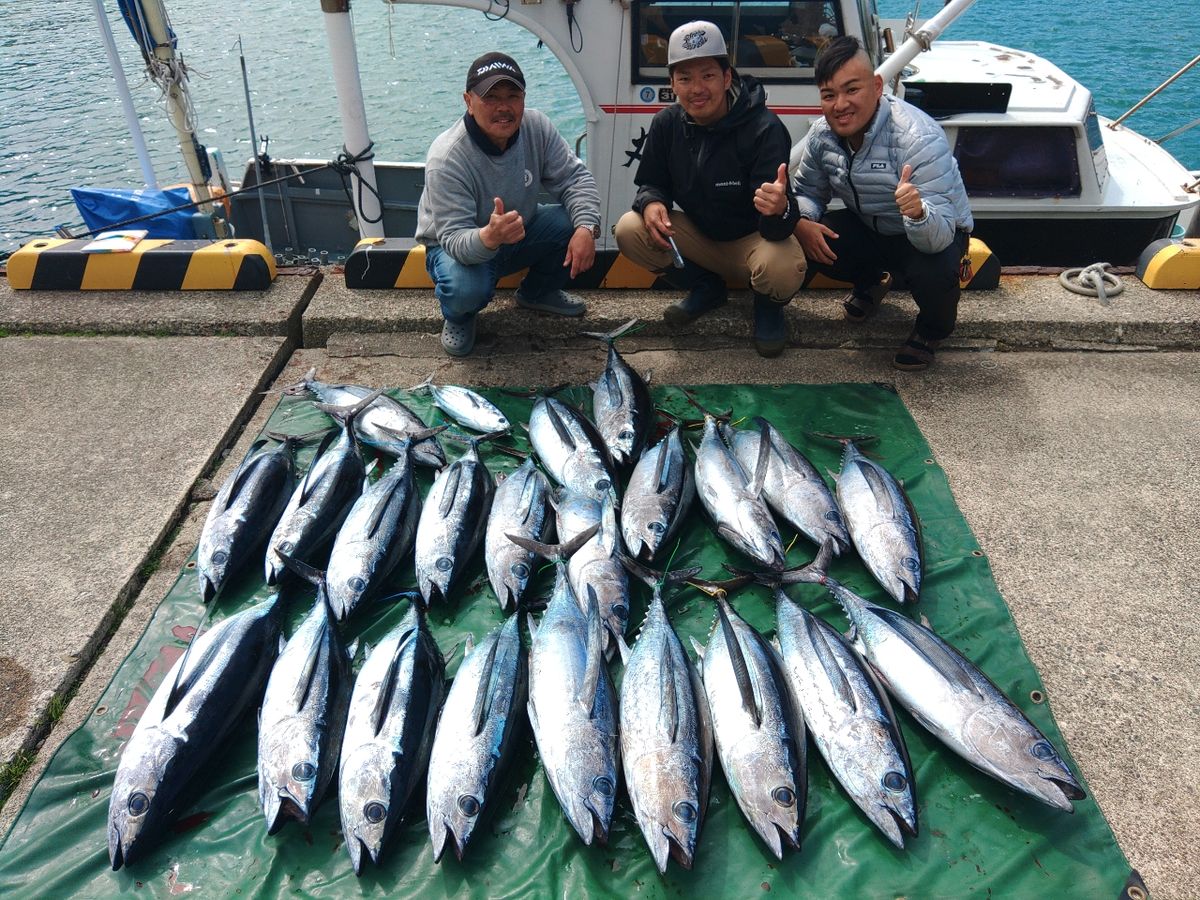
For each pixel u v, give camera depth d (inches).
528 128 155.3
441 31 895.1
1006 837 89.0
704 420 150.7
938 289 152.4
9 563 121.2
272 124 605.0
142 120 624.4
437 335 178.9
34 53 799.1
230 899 84.5
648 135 158.1
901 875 86.0
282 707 95.4
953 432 151.0
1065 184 223.9
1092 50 711.7
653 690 96.0
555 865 87.3
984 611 115.0
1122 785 94.2
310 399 158.4
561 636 104.0
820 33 199.5
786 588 121.6
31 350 172.7
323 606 107.7
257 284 187.8
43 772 94.6
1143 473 141.2
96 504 132.6
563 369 169.0
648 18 194.5
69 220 464.8
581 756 90.7
